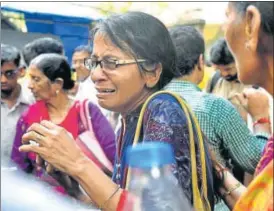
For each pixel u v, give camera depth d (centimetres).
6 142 209
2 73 259
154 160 85
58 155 103
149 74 125
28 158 110
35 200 72
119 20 123
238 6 89
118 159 126
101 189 100
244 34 89
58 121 222
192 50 187
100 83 124
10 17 408
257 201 92
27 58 327
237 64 93
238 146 172
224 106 172
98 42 124
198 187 114
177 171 106
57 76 236
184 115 114
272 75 88
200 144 116
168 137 109
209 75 333
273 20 84
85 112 223
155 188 84
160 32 126
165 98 117
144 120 116
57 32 432
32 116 224
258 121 182
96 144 214
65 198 84
